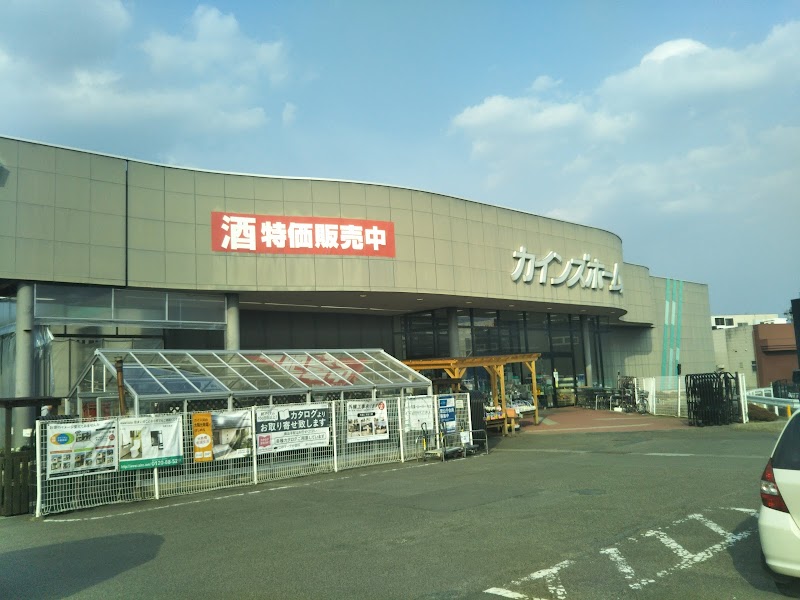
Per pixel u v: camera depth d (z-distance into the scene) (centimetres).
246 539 854
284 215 2259
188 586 648
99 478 1205
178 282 2053
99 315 1936
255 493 1283
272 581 653
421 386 1959
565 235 3256
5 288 1873
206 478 1353
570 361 3831
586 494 1088
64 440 1155
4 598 628
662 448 1788
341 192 2364
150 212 2027
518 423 2888
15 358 1831
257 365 1816
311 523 944
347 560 723
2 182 1778
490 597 580
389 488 1261
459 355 3069
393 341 3209
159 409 1474
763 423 2420
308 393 1700
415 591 605
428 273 2544
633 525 843
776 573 548
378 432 1700
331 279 2309
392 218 2467
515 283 2925
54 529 995
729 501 981
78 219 1889
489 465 1581
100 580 682
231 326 2178
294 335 2800
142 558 773
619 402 3400
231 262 2155
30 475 1158
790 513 539
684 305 5138
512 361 2638
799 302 1619
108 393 1545
